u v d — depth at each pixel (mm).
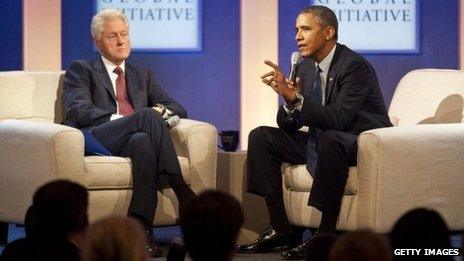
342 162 13039
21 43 18406
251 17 18953
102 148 14039
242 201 14625
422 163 13336
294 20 19062
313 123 13344
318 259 6828
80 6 18484
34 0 18359
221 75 19000
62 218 7199
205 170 14422
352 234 5508
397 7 19047
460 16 19188
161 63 18781
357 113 13836
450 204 13586
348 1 18953
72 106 14883
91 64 15477
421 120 15086
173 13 18750
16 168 14203
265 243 13789
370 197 13109
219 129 19062
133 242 5469
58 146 13547
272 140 13656
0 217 14586
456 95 14852
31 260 6875
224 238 5941
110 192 13719
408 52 19141
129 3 18594
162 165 13727
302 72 14312
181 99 18906
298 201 13672
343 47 14039
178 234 16203
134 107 15336
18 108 15453
